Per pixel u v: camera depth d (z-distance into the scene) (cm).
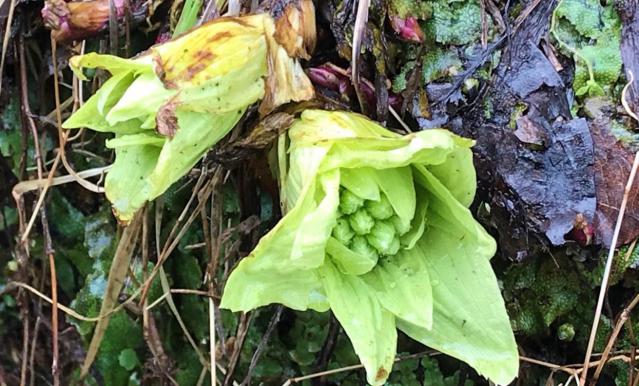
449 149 14
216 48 15
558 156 17
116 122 16
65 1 20
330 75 18
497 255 19
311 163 15
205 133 16
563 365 19
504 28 17
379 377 16
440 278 17
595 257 17
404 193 16
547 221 17
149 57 16
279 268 16
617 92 17
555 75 17
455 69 18
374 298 17
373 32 18
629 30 17
